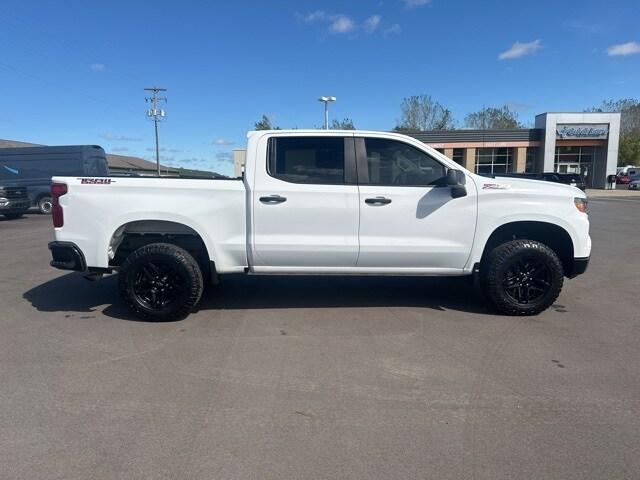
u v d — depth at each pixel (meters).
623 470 2.72
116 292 6.68
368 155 5.36
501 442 3.00
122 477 2.67
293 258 5.36
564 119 44.41
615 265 8.75
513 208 5.32
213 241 5.30
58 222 5.28
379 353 4.42
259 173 5.28
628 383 3.81
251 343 4.67
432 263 5.43
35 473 2.70
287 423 3.22
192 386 3.77
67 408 3.43
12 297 6.41
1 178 21.44
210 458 2.84
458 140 45.09
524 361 4.23
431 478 2.66
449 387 3.74
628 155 61.75
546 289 5.42
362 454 2.88
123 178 5.29
